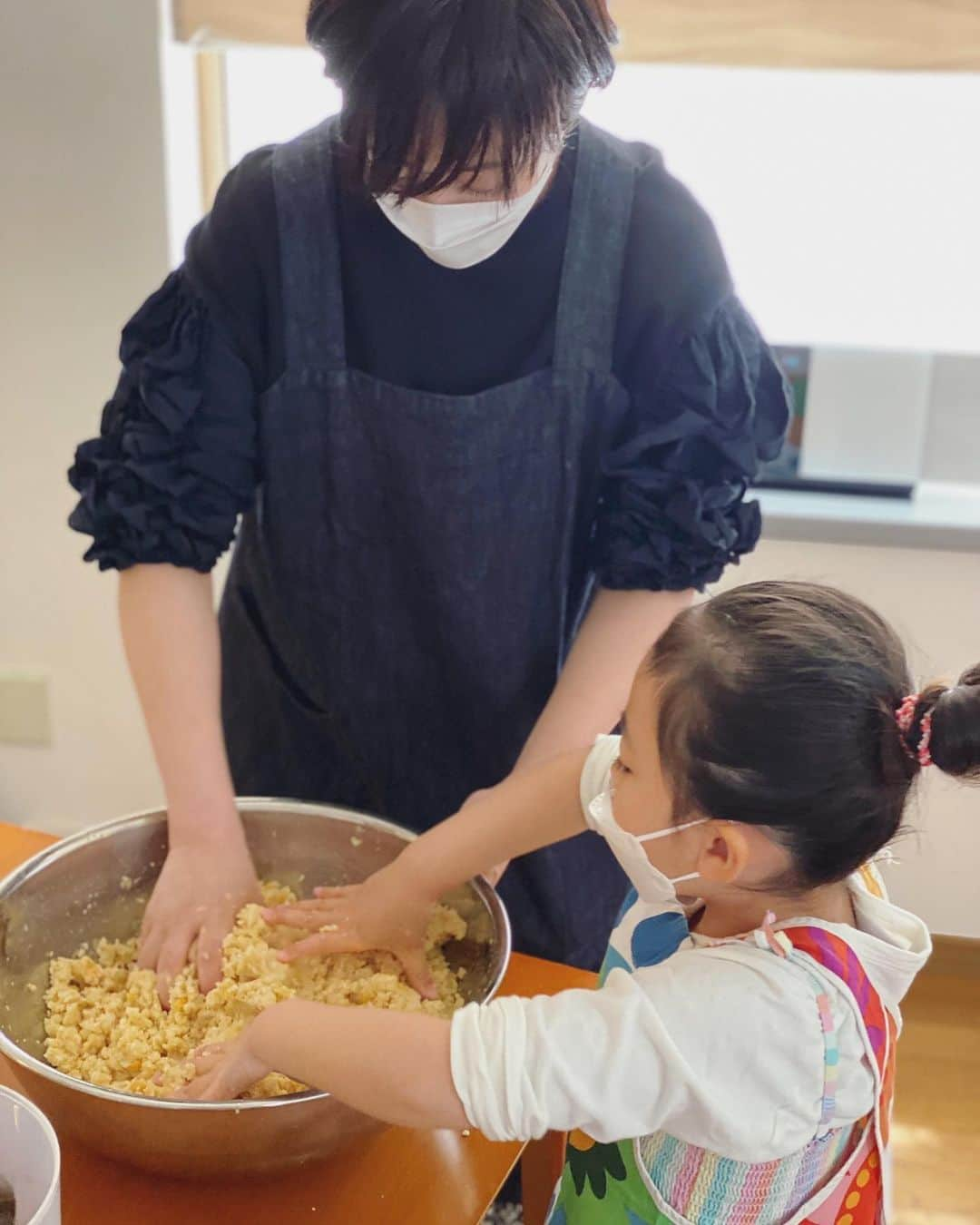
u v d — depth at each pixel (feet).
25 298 6.12
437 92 2.48
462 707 3.90
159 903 3.31
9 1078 2.93
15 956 3.17
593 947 4.10
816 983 2.45
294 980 3.25
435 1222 2.66
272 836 3.62
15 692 6.95
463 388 3.50
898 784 2.45
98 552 3.60
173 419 3.43
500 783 3.46
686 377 3.40
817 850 2.45
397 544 3.68
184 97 5.93
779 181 6.25
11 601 6.76
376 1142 2.86
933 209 6.18
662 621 3.54
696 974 2.46
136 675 3.57
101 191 5.89
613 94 6.16
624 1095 2.36
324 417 3.54
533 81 2.51
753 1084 2.39
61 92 5.74
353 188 2.89
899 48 5.32
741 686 2.39
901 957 2.59
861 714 2.39
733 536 3.53
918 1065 6.34
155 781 7.09
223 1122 2.40
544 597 3.76
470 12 2.45
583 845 3.98
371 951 3.34
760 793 2.38
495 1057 2.39
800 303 6.46
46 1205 2.03
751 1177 2.66
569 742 3.39
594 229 3.35
